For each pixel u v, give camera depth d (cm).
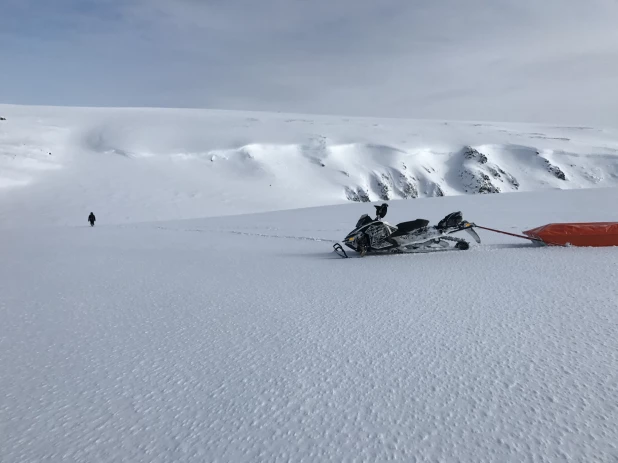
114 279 643
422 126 14512
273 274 633
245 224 1672
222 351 326
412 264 652
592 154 12356
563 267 546
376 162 11000
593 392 239
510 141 13212
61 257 933
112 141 8594
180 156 8525
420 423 217
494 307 401
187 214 5328
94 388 273
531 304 402
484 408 229
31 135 8200
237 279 606
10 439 219
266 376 279
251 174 8556
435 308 409
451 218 783
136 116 11488
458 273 561
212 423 226
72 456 203
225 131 10556
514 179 11556
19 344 361
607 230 696
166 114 12481
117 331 386
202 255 897
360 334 348
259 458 195
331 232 1256
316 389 258
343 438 208
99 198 5675
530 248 725
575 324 344
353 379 269
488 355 295
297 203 6875
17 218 4747
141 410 243
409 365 285
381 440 205
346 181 9525
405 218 1545
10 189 5909
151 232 1565
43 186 6091
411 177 10775
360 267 656
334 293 490
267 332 365
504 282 493
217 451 202
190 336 364
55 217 4819
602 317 355
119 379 285
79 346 351
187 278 631
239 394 256
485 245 797
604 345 300
